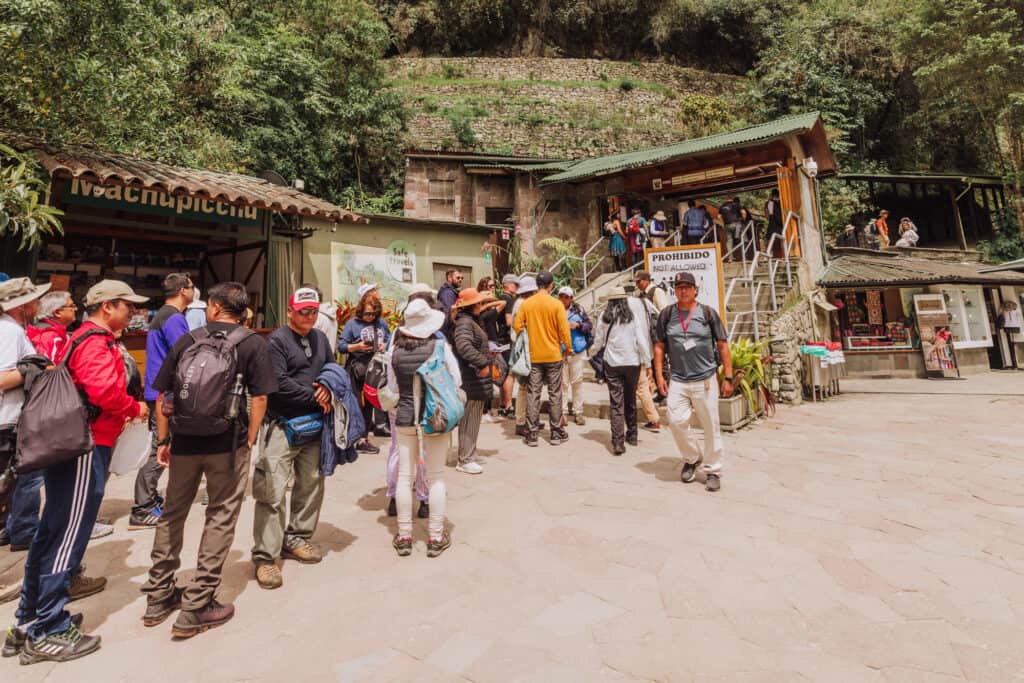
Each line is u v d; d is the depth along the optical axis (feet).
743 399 23.52
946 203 72.84
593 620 8.46
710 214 63.26
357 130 60.70
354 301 32.50
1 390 9.29
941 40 70.08
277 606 9.21
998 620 8.15
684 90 92.12
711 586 9.45
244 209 26.84
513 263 49.80
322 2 59.93
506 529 12.26
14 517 11.43
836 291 47.39
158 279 26.91
